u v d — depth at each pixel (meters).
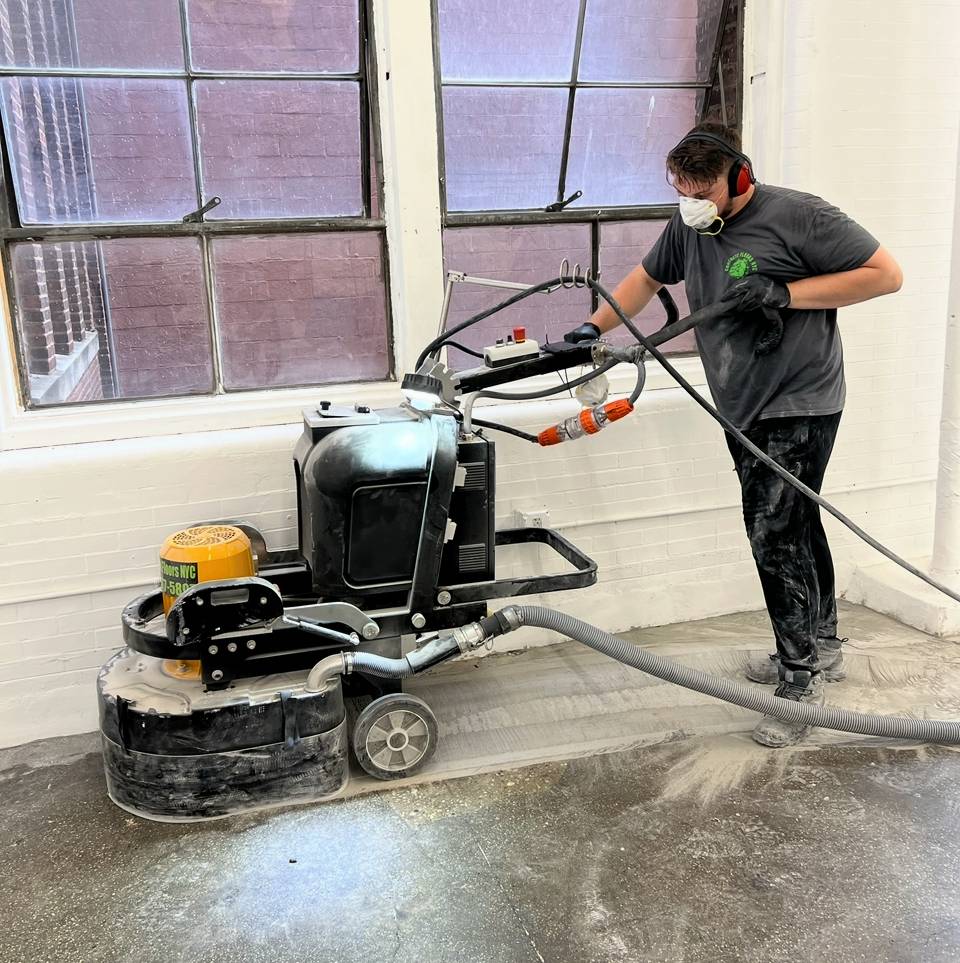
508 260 2.64
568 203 2.69
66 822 1.91
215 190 2.34
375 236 2.48
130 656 2.07
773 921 1.55
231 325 2.40
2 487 2.14
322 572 1.98
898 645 2.70
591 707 2.35
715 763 2.07
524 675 2.55
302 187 2.42
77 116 2.18
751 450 1.97
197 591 1.79
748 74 2.78
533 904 1.61
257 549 2.19
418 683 2.51
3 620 2.21
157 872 1.72
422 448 1.95
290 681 1.95
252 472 2.36
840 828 1.81
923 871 1.68
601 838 1.80
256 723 1.85
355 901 1.63
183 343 2.37
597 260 2.76
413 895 1.64
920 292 2.99
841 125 2.78
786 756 2.09
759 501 2.17
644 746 2.16
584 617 2.81
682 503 2.85
